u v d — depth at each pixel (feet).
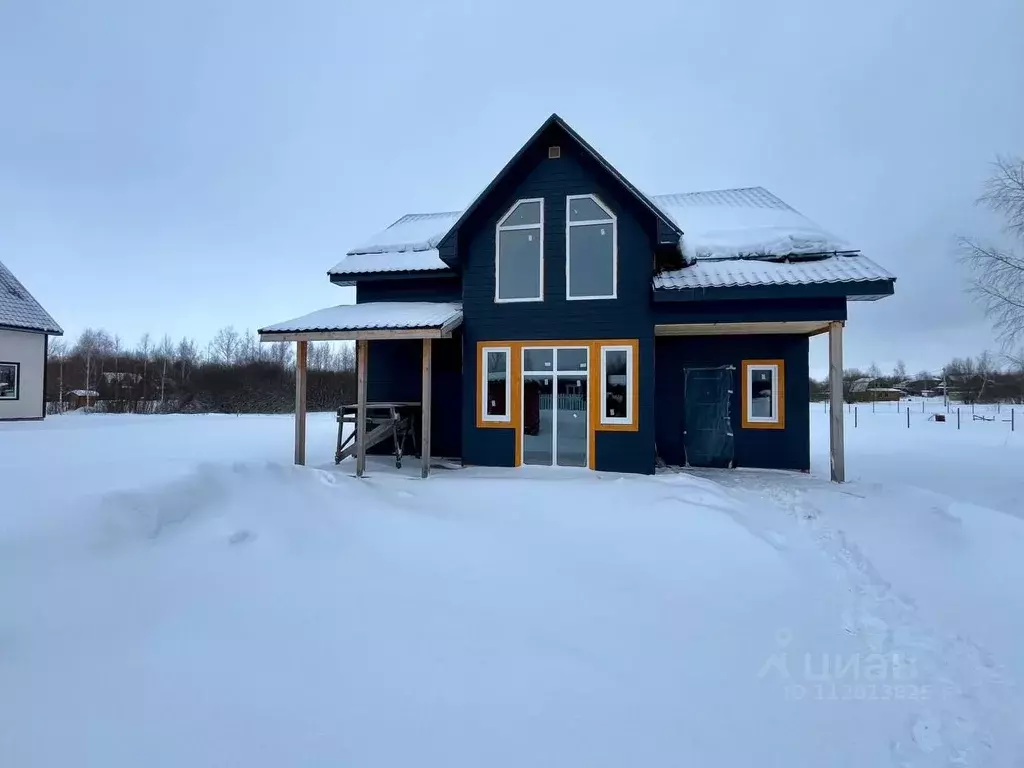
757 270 33.58
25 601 12.35
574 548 18.85
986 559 18.38
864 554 19.33
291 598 13.91
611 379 34.71
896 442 61.72
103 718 9.09
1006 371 53.42
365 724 9.19
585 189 35.45
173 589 13.67
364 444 34.47
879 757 8.96
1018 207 48.49
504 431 36.09
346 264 44.73
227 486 19.93
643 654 12.00
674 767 8.45
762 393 39.68
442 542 18.78
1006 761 8.95
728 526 21.31
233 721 9.14
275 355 156.66
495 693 10.25
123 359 135.44
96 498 16.61
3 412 68.69
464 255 37.14
